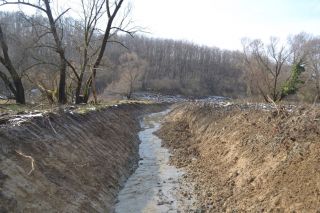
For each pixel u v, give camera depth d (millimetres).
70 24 24469
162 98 80375
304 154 9906
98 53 26469
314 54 41031
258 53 41000
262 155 11883
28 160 9570
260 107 17250
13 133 10094
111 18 24281
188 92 91812
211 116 21703
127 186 13719
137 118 34719
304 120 11414
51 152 10953
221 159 14836
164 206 11844
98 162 13297
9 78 20422
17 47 20906
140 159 18188
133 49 104625
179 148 20016
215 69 107062
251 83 42312
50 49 22906
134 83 67000
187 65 106438
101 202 11078
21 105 18578
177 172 15664
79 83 25109
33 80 23859
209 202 11781
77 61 26422
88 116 16828
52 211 8758
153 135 25781
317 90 41469
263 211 9391
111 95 63250
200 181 13953
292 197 8891
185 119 28031
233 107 20594
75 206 9656
